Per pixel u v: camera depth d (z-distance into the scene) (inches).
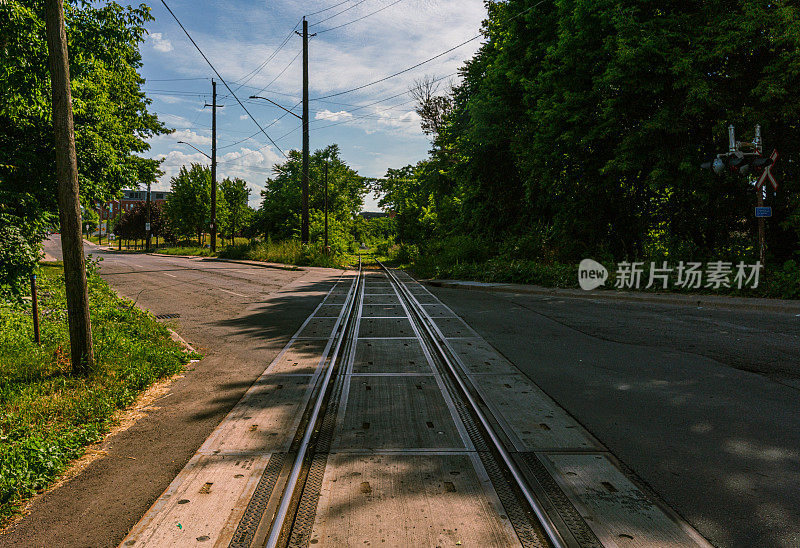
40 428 184.7
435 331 374.6
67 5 423.5
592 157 711.1
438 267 992.2
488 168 1066.1
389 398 223.8
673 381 240.7
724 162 528.1
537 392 228.4
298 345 334.0
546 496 135.5
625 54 558.3
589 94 677.3
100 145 508.4
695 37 560.7
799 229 533.0
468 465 156.1
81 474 154.7
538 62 896.3
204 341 349.4
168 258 1542.8
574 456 161.0
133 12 454.6
